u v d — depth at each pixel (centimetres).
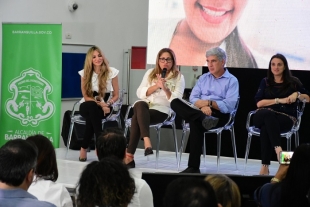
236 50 719
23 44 687
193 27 738
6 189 240
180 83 614
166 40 753
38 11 827
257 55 711
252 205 342
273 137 551
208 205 185
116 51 962
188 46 743
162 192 356
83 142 659
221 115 583
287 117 566
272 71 584
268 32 704
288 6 694
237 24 717
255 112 586
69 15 874
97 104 646
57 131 688
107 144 336
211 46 731
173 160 689
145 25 1023
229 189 239
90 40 912
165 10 750
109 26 945
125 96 963
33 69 688
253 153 782
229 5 719
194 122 571
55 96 684
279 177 349
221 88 598
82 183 234
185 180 192
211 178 245
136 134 602
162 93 617
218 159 603
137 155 726
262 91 591
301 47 691
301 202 309
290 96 568
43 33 681
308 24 687
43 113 689
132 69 962
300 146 312
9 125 698
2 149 243
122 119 796
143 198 298
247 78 775
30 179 249
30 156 244
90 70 668
